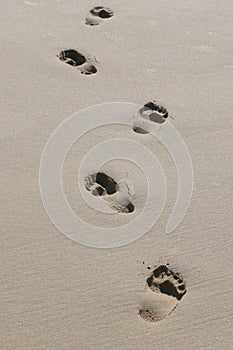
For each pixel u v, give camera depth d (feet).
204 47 13.82
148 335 8.55
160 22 14.52
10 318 8.63
